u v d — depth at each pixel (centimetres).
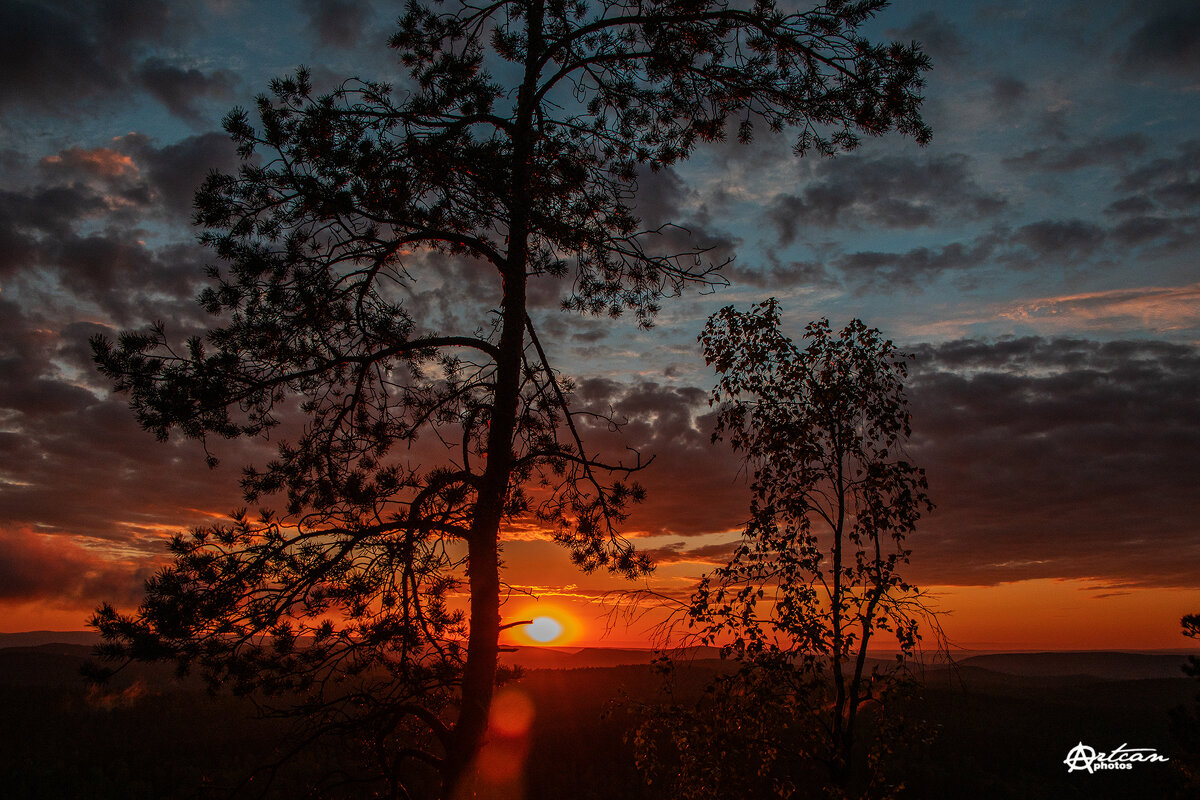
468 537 777
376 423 899
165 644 658
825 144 928
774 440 856
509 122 832
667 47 859
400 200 782
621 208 874
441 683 759
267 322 793
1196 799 1319
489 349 828
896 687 783
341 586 718
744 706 825
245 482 816
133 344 735
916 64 832
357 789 830
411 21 861
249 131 770
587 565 863
